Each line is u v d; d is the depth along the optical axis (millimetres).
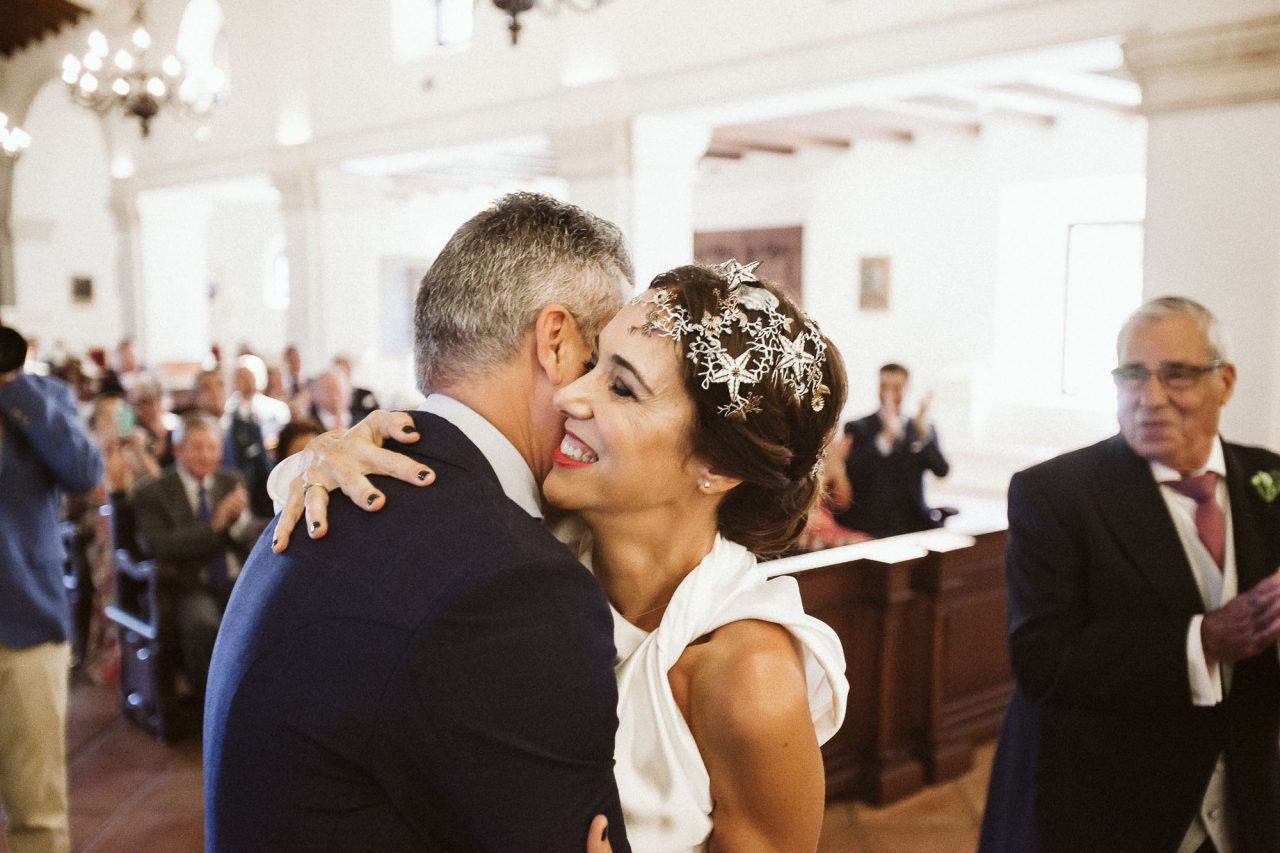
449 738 862
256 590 985
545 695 896
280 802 886
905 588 3775
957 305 10453
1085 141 9406
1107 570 1710
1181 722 1639
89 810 3824
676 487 1078
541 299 1081
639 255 7297
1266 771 1650
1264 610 1495
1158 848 1650
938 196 10469
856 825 3637
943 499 9641
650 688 1056
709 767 1042
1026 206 10070
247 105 10734
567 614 932
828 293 11422
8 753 2832
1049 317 10117
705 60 6641
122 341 10891
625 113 7172
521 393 1106
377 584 896
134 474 5703
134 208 12539
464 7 9117
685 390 1040
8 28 12500
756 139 10461
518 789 882
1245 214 4340
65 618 2908
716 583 1098
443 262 1112
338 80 9773
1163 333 1656
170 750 4406
